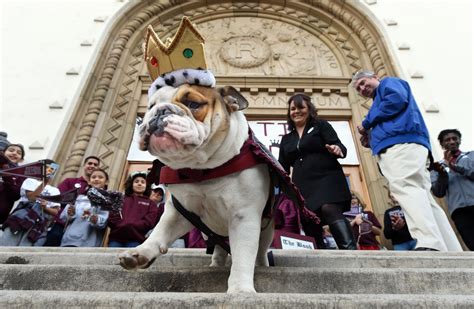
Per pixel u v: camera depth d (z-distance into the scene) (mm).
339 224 3223
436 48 7988
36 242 3764
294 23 9438
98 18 8562
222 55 8625
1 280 2012
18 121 6688
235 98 1803
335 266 2412
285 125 7527
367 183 6652
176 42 1756
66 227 3689
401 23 8523
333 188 3418
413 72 7574
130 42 8602
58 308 1340
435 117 6910
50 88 7223
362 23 8938
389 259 2473
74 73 7461
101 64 7914
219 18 9531
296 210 3719
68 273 2029
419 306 1377
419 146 3480
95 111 7078
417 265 2455
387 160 3543
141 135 1533
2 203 3883
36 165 3822
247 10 9602
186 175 1728
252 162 1772
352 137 7453
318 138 3658
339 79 8141
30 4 8695
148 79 8148
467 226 4141
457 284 2014
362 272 2020
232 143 1725
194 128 1517
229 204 1718
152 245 1702
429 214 3152
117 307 1345
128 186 4305
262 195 1802
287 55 8820
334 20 9289
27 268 2053
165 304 1353
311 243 3328
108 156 6656
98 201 3635
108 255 2455
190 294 1417
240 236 1684
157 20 9219
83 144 6551
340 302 1380
